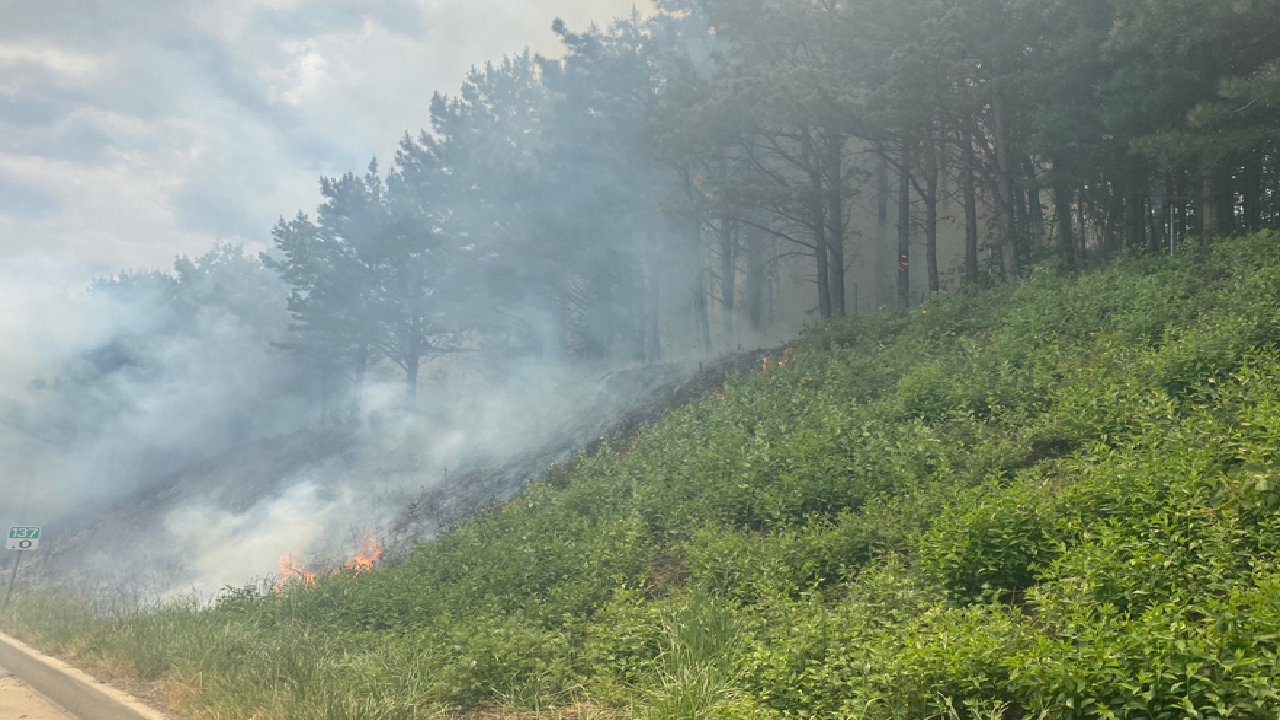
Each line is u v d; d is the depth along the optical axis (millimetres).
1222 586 6660
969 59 19984
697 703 7137
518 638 9781
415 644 10609
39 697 11508
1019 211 25266
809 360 20844
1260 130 17000
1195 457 8977
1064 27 19812
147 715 9297
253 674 9539
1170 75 17875
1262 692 5051
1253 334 12359
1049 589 7336
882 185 33188
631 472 18016
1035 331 16562
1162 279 16750
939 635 6703
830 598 9828
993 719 5781
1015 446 12094
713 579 10867
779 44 25906
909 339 19391
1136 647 5703
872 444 13477
